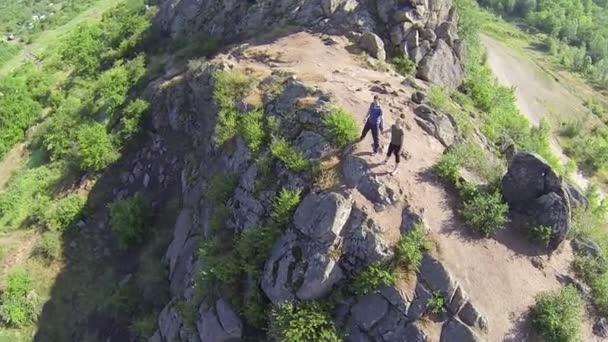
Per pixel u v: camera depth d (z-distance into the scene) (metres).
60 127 42.00
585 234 22.61
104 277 29.62
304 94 25.88
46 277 30.38
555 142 45.66
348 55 31.23
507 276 19.86
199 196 27.47
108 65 48.94
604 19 81.38
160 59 42.31
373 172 20.89
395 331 17.94
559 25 71.75
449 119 26.11
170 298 25.80
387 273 18.27
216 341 20.48
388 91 27.03
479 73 36.31
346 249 19.22
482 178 22.91
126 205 30.72
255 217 22.22
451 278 18.53
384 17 33.19
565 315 18.98
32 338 27.89
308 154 22.53
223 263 21.14
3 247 32.22
